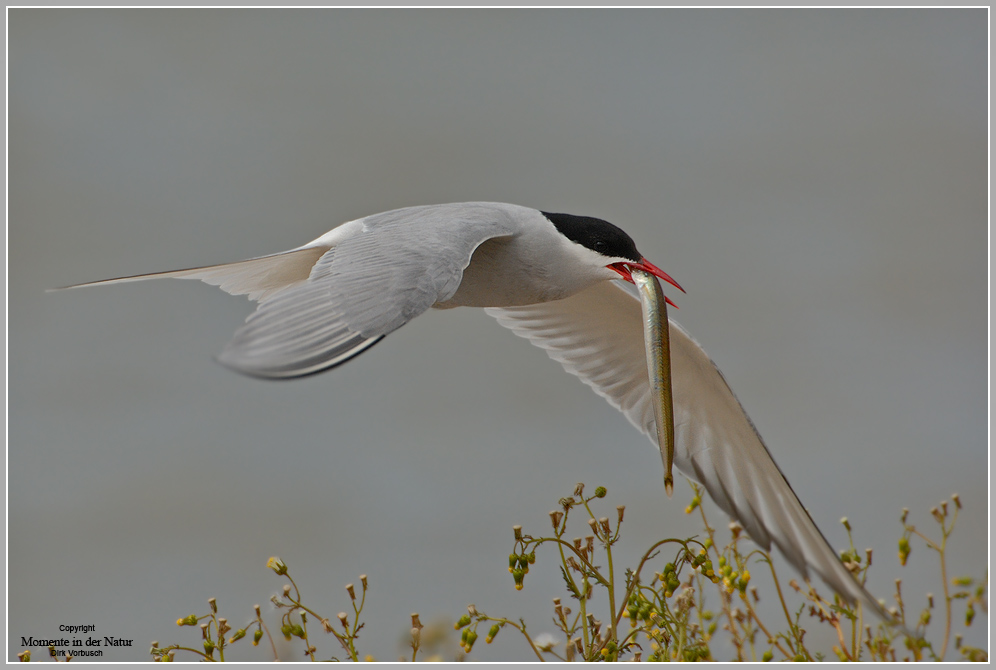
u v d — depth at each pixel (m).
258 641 8.59
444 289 8.42
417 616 8.63
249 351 7.22
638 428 11.48
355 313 7.89
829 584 9.15
